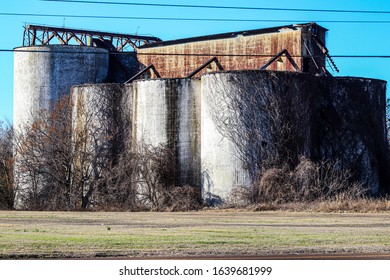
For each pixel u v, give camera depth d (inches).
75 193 3353.8
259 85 3075.8
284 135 3070.9
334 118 3314.5
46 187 3437.5
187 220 2242.9
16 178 3526.1
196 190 3164.4
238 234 1648.6
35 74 3890.3
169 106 3253.0
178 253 1318.9
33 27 4151.1
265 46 3646.7
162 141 3243.1
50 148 3442.4
